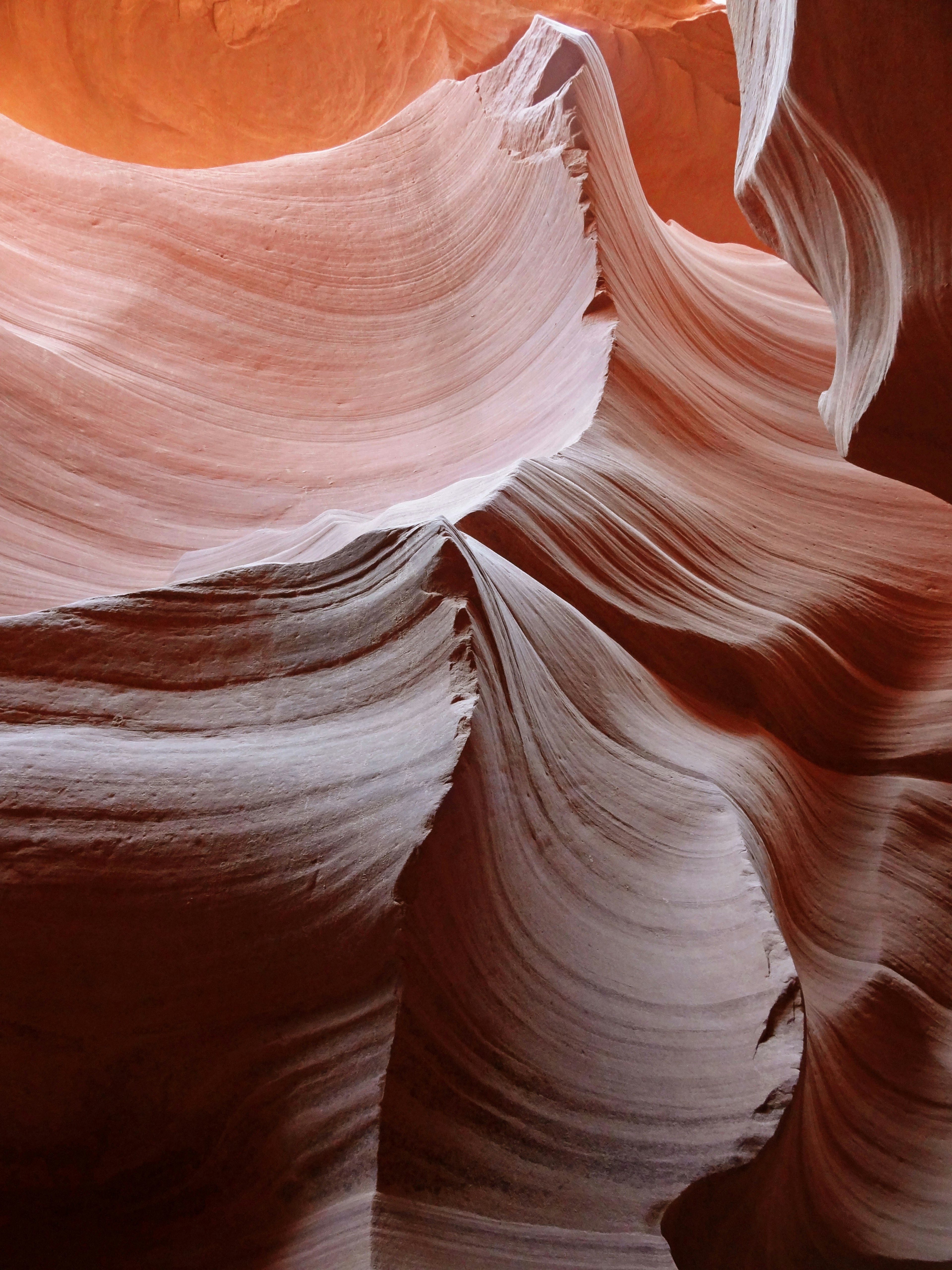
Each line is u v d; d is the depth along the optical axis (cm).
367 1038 184
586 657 299
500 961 203
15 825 185
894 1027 308
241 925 189
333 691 226
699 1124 207
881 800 363
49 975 181
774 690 367
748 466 462
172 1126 185
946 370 219
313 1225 175
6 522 432
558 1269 180
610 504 377
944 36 177
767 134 239
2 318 512
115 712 214
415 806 197
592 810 249
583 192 494
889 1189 279
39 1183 182
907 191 197
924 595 425
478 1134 188
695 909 245
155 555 457
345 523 386
